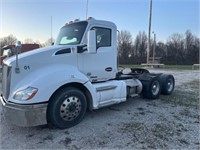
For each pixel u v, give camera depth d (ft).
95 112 15.88
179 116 15.06
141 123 13.39
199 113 15.87
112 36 15.85
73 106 12.52
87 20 14.29
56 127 12.41
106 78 15.75
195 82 35.12
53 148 9.92
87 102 13.91
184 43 153.48
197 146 10.28
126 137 11.19
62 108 12.05
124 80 18.48
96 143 10.48
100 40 14.99
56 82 11.58
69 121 12.48
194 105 18.40
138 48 158.10
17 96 10.95
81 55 13.75
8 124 12.91
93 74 14.65
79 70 13.70
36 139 10.91
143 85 20.20
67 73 12.30
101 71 15.17
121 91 15.98
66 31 15.16
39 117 11.05
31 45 41.37
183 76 46.68
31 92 10.81
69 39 14.57
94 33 13.10
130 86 18.19
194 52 146.10
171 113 15.80
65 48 13.01
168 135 11.54
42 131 11.96
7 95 11.50
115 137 11.18
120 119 14.19
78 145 10.27
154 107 17.63
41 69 12.00
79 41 13.92
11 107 10.88
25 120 10.67
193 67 84.69
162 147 10.13
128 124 13.17
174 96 22.50
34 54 11.91
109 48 15.65
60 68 12.47
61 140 10.79
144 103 19.12
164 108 17.29
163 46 154.51
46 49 12.53
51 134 11.55
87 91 13.61
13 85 11.35
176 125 13.14
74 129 12.28
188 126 13.00
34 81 11.16
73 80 12.39
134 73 22.06
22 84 11.30
